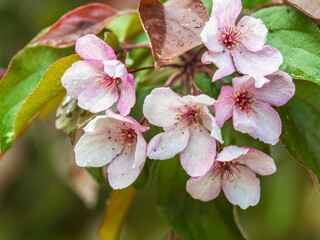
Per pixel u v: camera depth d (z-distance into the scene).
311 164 0.38
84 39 0.35
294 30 0.37
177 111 0.35
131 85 0.35
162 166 0.40
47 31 0.40
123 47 0.38
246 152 0.34
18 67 0.40
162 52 0.34
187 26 0.35
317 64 0.35
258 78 0.34
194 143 0.35
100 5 0.41
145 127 0.35
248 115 0.35
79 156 0.36
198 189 0.36
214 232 0.40
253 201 0.36
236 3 0.36
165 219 0.41
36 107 0.38
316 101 0.39
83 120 0.38
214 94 0.37
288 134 0.38
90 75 0.36
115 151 0.37
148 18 0.35
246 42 0.36
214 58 0.35
